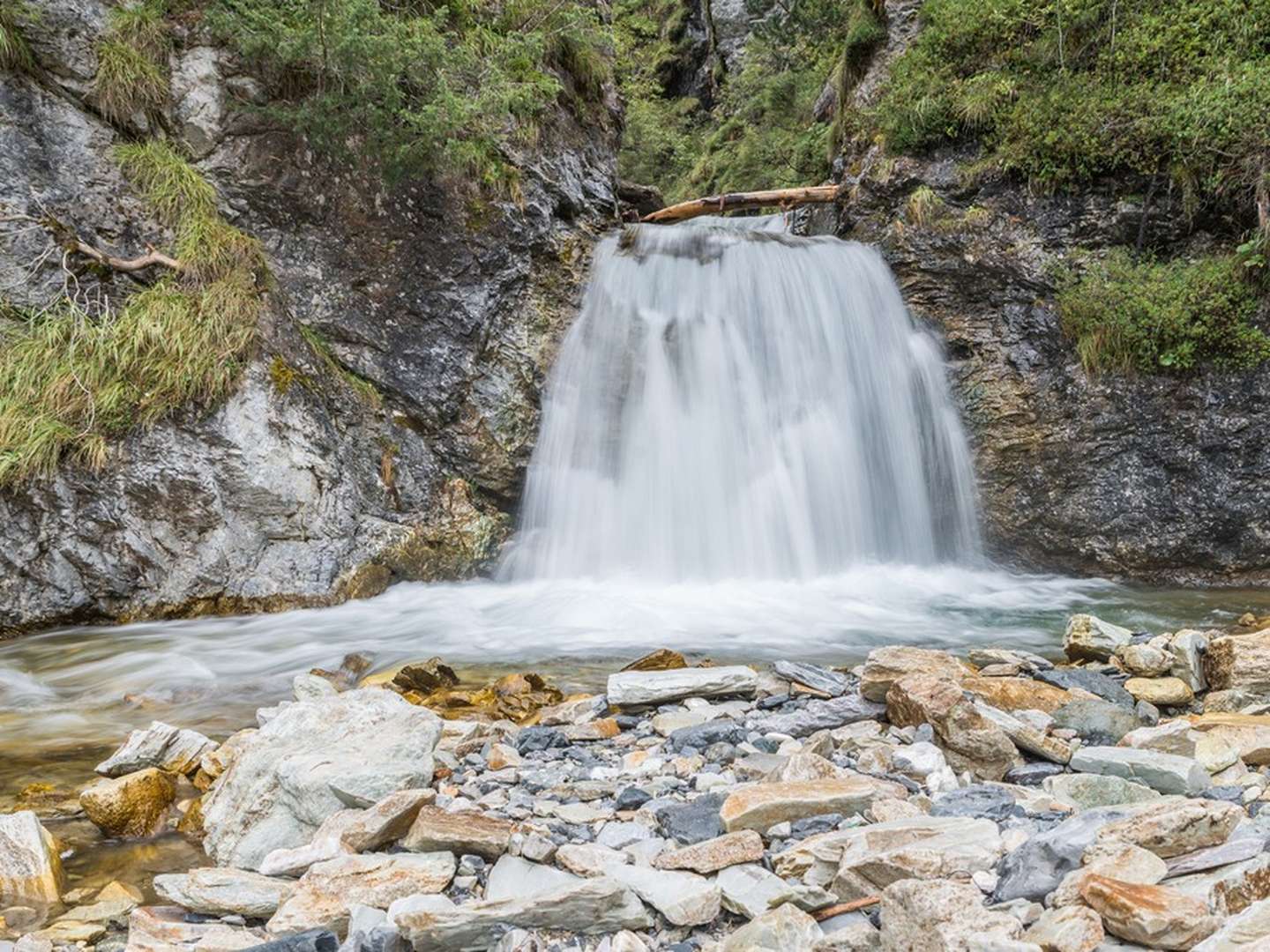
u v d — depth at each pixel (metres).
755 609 7.50
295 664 5.84
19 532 6.44
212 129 8.22
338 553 7.54
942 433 9.51
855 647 6.21
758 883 2.52
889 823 2.75
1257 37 8.67
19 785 3.84
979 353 9.41
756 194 11.76
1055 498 8.95
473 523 8.46
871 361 9.57
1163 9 9.05
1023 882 2.38
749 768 3.50
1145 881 2.31
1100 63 9.20
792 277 9.55
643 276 9.62
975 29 10.07
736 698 4.63
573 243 9.69
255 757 3.39
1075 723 3.95
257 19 7.78
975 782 3.45
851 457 9.31
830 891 2.54
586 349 9.34
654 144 22.53
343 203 8.46
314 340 8.20
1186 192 8.56
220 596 7.05
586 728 4.16
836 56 16.75
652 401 9.13
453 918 2.36
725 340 9.27
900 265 9.84
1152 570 8.72
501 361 8.92
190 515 6.97
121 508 6.75
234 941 2.48
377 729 3.54
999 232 9.38
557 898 2.41
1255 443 8.28
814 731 4.05
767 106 19.45
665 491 8.91
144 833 3.37
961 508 9.38
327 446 7.71
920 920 2.09
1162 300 8.40
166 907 2.78
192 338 7.17
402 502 8.22
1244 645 4.59
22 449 6.44
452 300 8.69
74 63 7.68
